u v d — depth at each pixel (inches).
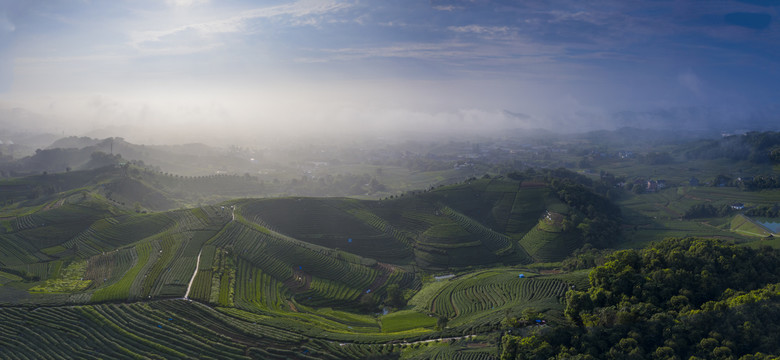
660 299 5078.7
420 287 7741.1
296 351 4886.8
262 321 5477.4
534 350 4399.6
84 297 5797.2
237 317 5511.8
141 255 7337.6
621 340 4441.4
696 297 5064.0
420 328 5782.5
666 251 5979.3
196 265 6840.6
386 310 6884.8
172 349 4771.2
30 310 5487.2
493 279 7150.6
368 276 7775.6
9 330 5083.7
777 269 5497.1
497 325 5211.6
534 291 6274.6
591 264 7490.2
